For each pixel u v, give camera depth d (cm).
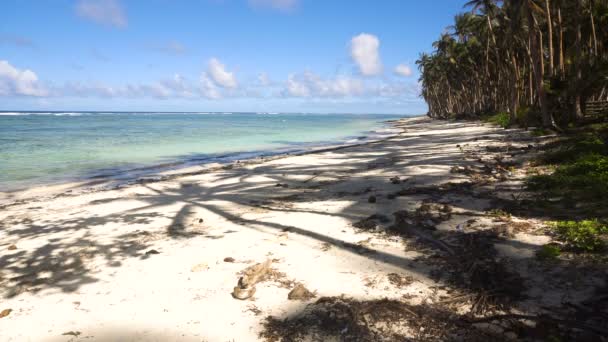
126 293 442
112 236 689
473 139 2227
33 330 369
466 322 337
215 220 775
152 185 1280
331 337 330
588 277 389
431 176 1062
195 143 3216
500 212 631
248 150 2677
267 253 547
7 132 4403
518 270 425
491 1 3334
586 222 512
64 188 1309
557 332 306
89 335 355
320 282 439
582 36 3164
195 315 382
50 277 508
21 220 859
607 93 2588
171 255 564
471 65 5784
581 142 1091
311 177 1285
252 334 342
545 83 2245
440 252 498
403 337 323
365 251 527
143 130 5109
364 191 940
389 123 8831
